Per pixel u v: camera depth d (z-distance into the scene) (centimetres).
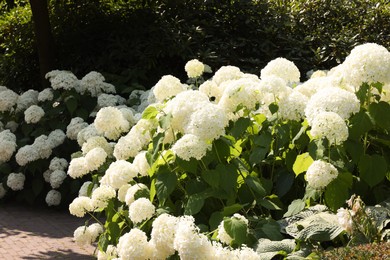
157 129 450
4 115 911
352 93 412
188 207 401
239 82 442
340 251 309
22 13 1202
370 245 302
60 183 795
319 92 399
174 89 483
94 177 556
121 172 437
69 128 808
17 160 802
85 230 490
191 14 1065
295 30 1088
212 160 411
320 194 391
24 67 1134
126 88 925
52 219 775
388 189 423
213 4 1081
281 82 432
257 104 443
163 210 416
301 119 463
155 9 1090
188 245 304
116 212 464
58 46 1080
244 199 420
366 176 400
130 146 464
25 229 730
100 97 841
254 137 443
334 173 376
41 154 809
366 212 355
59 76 847
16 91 1128
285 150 442
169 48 986
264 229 369
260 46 1030
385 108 408
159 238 332
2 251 646
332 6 1107
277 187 432
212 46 1011
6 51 1162
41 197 861
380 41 1038
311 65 1003
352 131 400
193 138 393
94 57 1048
